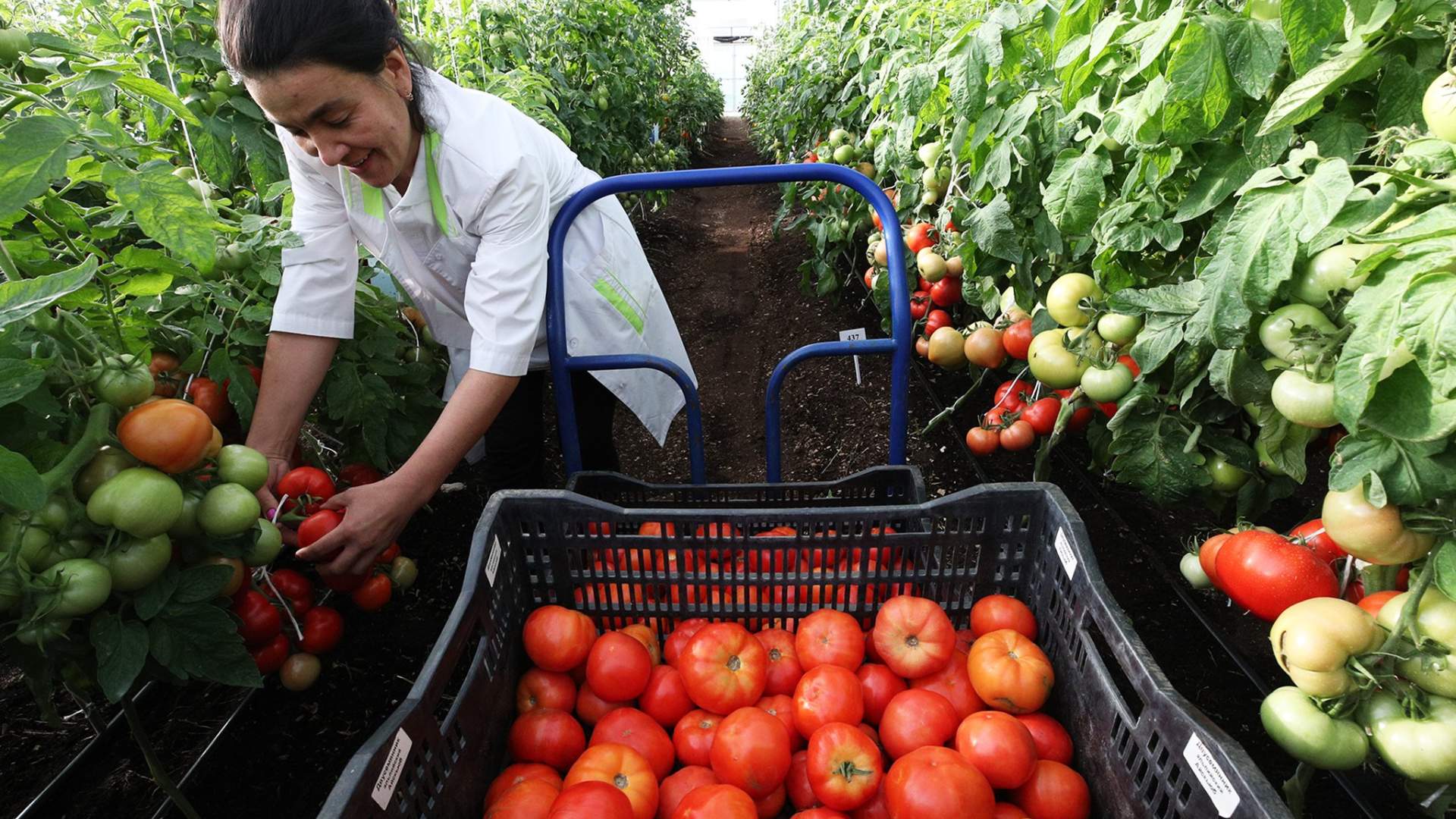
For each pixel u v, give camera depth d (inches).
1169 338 50.6
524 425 83.9
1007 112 77.1
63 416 40.3
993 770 43.0
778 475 69.9
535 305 56.7
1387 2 38.2
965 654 52.4
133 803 60.2
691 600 57.6
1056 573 49.7
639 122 300.4
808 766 45.6
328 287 61.8
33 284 35.5
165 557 41.4
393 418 75.0
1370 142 45.8
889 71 124.7
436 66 135.3
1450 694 34.4
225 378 56.4
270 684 70.6
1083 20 60.5
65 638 41.8
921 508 52.3
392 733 35.0
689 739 50.1
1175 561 86.2
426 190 59.1
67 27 90.2
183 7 78.9
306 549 48.9
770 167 62.9
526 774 46.4
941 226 104.8
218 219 54.1
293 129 46.1
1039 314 79.4
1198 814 33.4
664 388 87.2
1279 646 37.4
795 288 205.6
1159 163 54.4
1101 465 75.5
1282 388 41.5
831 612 54.0
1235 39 43.6
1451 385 30.4
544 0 215.2
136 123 80.4
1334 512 38.6
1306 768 42.9
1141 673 38.5
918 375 136.7
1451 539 35.6
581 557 55.1
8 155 38.5
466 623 44.3
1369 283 33.7
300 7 41.3
